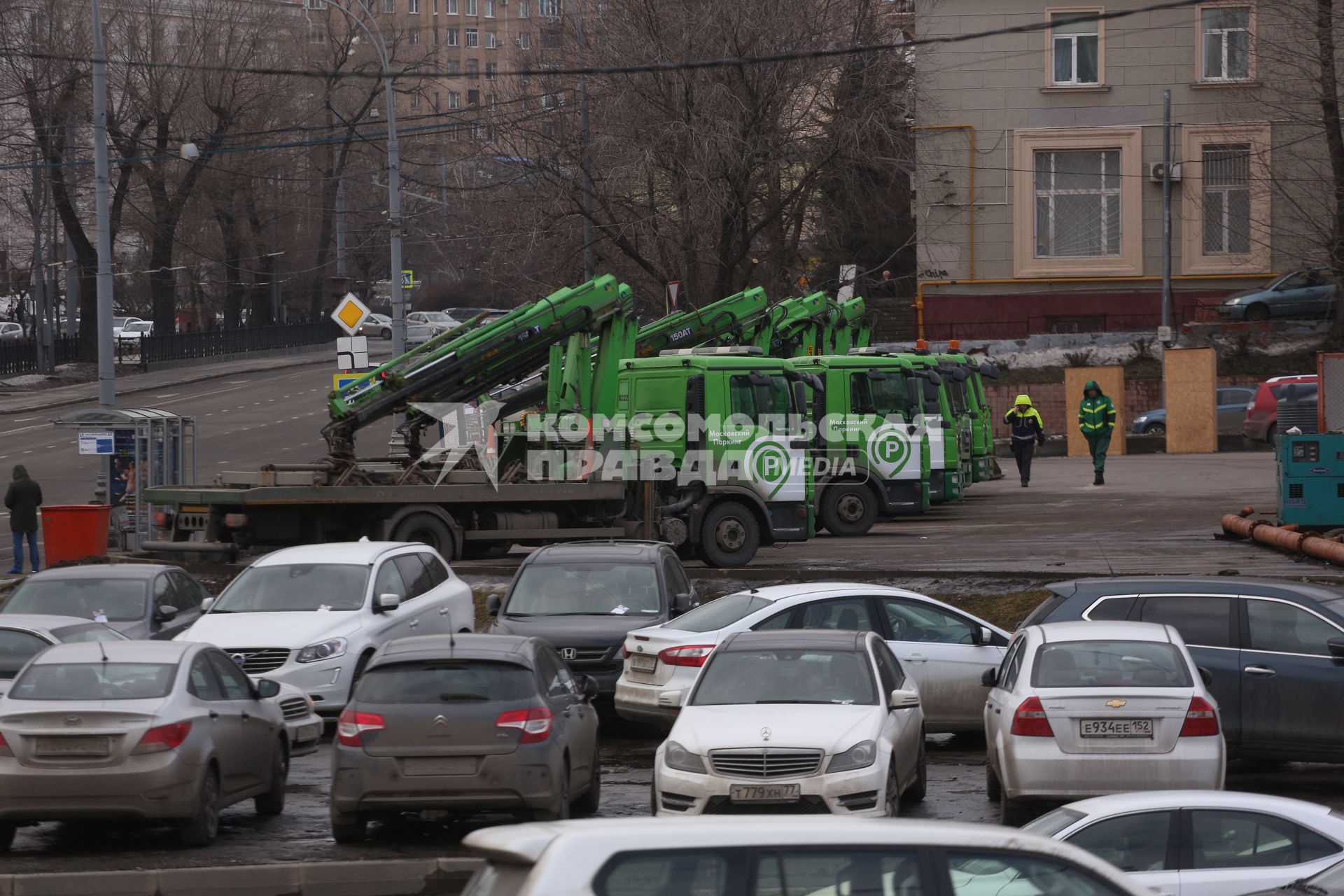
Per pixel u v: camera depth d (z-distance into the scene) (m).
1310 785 34.62
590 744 31.88
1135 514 75.75
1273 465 101.38
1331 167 124.12
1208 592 34.22
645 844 13.46
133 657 30.16
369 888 25.23
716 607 40.50
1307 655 33.25
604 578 44.59
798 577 56.00
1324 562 54.66
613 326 66.81
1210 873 20.58
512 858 13.55
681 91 109.06
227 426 142.88
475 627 55.59
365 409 63.75
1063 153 136.00
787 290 128.00
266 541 62.06
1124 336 132.75
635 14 110.50
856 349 92.25
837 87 114.25
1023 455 95.94
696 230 110.06
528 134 117.12
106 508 70.62
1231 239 134.88
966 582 54.06
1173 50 133.62
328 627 41.97
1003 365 132.75
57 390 174.62
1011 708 28.88
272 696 32.84
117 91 189.00
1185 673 28.83
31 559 72.06
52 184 182.00
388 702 28.78
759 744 28.22
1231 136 132.75
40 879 24.52
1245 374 128.75
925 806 32.28
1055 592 35.28
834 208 122.56
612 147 109.69
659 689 38.19
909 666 38.41
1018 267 136.25
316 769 39.16
